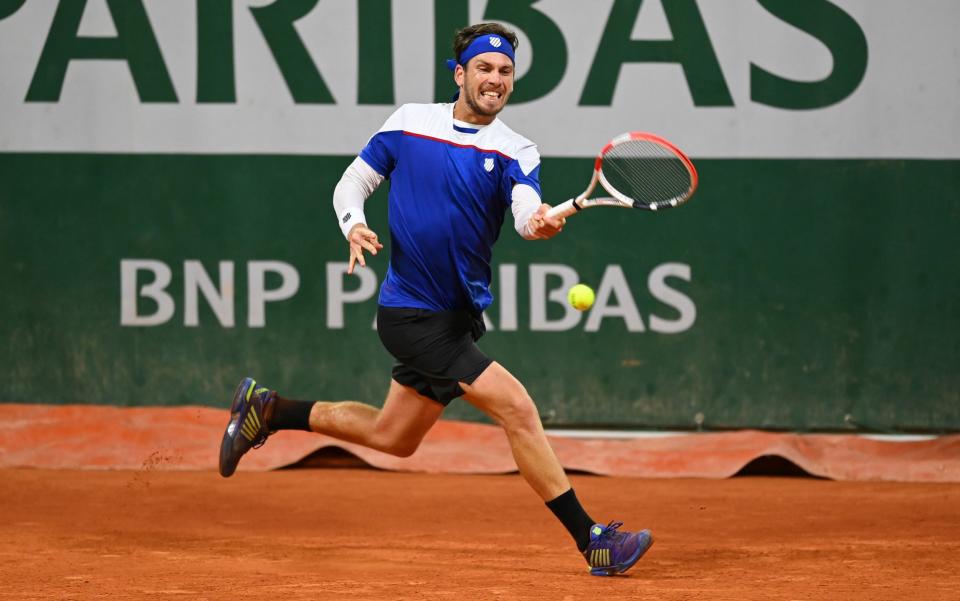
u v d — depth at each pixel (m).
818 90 29.53
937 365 29.55
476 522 21.64
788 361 29.72
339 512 22.58
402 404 15.69
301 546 18.48
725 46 29.58
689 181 14.98
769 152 29.64
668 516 22.44
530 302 29.81
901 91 29.48
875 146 29.55
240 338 30.17
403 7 29.81
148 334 30.22
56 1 30.00
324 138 30.03
